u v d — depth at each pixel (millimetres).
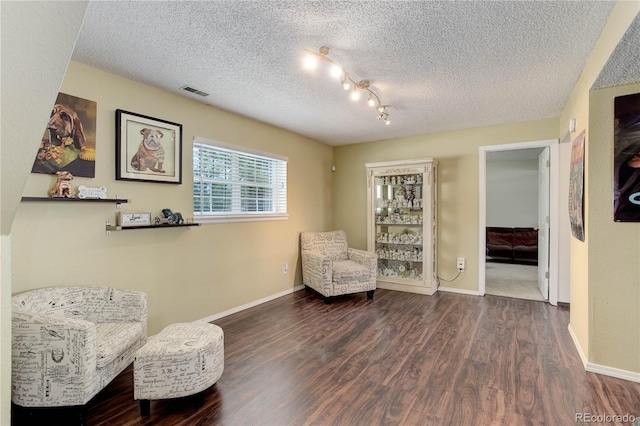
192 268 3229
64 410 1791
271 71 2590
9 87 923
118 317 2291
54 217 2271
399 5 1758
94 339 1791
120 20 1884
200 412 1864
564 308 3764
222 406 1919
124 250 2684
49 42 919
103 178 2539
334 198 5609
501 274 5758
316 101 3295
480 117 3877
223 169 3639
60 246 2303
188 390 1875
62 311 2168
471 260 4402
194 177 3307
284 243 4445
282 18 1879
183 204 3148
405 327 3172
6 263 1139
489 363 2408
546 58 2357
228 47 2215
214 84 2850
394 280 4684
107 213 2572
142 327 2305
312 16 1860
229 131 3633
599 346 2260
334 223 5609
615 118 2195
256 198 4066
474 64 2471
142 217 2793
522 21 1905
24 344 1729
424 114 3754
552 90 2994
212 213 3500
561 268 3887
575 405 1888
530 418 1776
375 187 4879
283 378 2223
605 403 1903
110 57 2338
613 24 1765
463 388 2076
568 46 2180
